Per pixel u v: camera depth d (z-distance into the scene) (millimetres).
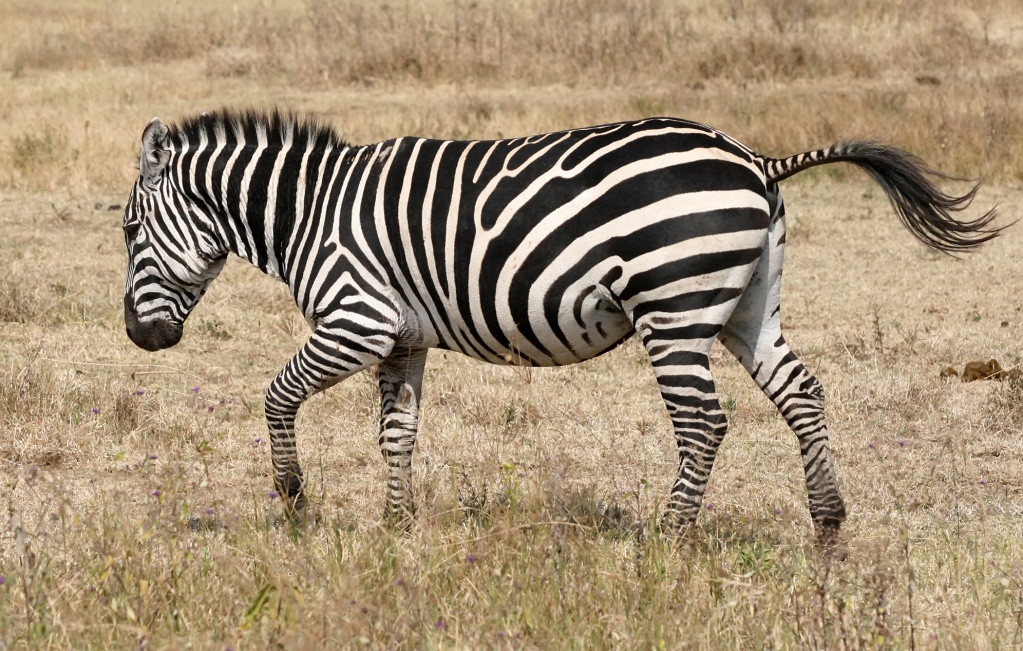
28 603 9562
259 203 12594
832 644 9414
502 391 17828
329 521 12055
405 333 12195
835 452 15539
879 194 32531
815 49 49781
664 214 10797
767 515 13242
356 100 46031
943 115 35125
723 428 11250
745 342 11961
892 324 21406
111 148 35188
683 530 11250
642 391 18234
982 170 32469
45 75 51375
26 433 15594
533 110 41219
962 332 20766
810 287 23984
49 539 11805
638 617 9844
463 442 15797
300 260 12344
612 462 15156
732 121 38000
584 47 51469
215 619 9773
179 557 10547
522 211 11164
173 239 13164
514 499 11727
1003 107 36219
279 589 9477
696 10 60156
